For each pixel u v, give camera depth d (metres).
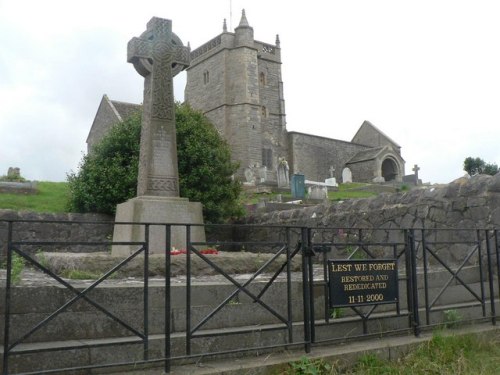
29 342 4.73
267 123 57.94
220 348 5.22
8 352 3.95
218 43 56.50
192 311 5.52
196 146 17.72
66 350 4.34
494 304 7.33
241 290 5.12
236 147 54.12
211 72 57.12
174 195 10.04
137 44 10.20
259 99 56.97
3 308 4.80
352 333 6.12
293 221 14.41
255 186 34.22
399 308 6.45
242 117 54.34
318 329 5.88
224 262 8.36
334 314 6.41
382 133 68.19
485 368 5.45
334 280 5.77
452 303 7.73
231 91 55.25
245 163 53.44
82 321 4.99
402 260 10.53
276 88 59.47
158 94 10.22
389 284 6.18
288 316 5.43
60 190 23.25
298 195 28.44
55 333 4.86
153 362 4.70
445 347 5.91
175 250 9.02
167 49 10.44
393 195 11.36
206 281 6.70
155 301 5.50
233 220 18.06
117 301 5.23
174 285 5.74
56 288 4.99
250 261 8.62
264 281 6.33
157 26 10.41
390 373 5.27
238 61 55.31
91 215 15.91
